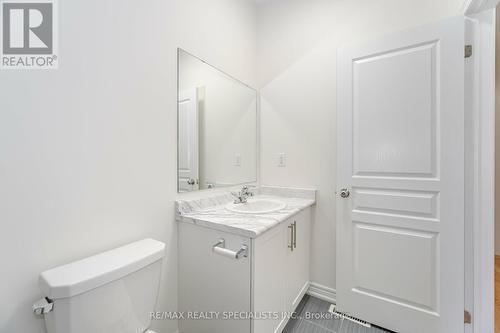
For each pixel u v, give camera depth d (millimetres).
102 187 1039
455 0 1382
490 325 1301
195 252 1323
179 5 1398
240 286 1158
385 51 1470
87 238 991
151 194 1246
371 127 1523
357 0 1702
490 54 1269
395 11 1566
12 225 802
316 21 1864
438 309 1356
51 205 889
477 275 1312
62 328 768
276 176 2066
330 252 1822
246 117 2014
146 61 1212
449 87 1297
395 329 1478
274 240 1312
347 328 1537
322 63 1839
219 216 1349
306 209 1800
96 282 822
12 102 803
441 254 1340
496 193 2623
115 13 1076
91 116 998
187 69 1455
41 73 863
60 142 908
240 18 1943
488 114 1281
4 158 785
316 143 1867
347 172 1617
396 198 1460
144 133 1208
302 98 1927
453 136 1293
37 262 857
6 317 797
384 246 1505
